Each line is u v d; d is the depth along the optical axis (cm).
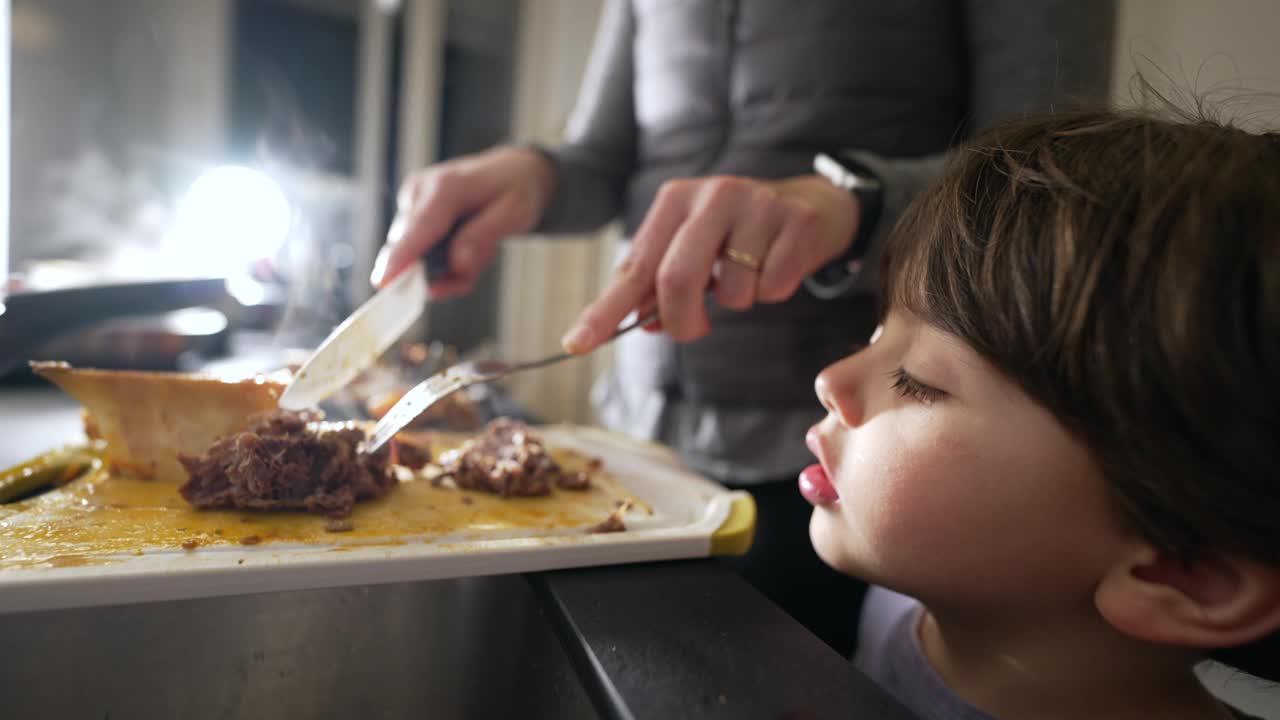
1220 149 33
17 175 169
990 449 36
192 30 222
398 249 84
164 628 41
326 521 51
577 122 125
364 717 45
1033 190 36
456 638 47
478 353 291
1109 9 82
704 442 95
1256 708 41
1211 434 30
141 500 53
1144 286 31
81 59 185
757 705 33
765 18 91
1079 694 41
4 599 38
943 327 39
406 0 273
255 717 44
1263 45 96
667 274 58
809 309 90
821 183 69
